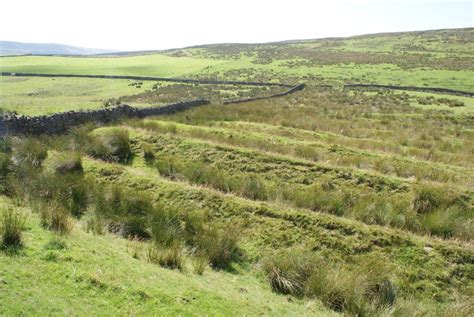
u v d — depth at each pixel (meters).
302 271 9.24
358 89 60.75
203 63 108.38
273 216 11.90
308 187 15.27
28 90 56.62
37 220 9.59
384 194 14.54
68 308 5.98
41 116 19.34
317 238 10.96
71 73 81.56
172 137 19.28
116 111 24.09
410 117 35.47
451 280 9.69
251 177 15.27
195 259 9.65
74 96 51.06
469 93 53.72
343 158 17.89
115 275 7.26
